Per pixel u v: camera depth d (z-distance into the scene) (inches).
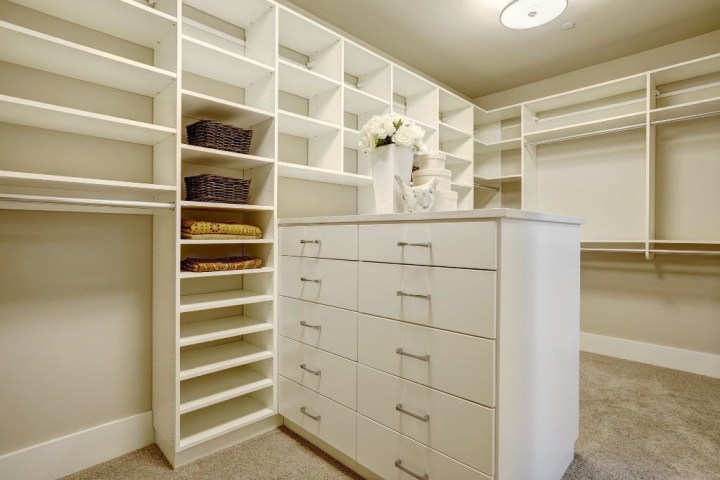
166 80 60.1
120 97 63.9
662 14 95.1
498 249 40.5
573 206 125.9
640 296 113.3
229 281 78.2
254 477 56.1
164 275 62.7
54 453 56.8
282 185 89.0
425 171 64.9
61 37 58.2
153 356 66.9
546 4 84.2
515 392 42.8
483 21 98.9
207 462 59.8
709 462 59.0
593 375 98.6
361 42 108.7
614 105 117.0
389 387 51.1
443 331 45.1
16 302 54.9
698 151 103.9
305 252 65.5
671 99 107.7
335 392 59.2
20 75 54.9
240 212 76.8
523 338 44.4
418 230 48.1
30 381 55.8
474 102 152.9
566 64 123.0
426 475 46.6
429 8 93.0
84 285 60.9
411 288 48.6
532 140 127.6
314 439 64.8
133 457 61.9
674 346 107.4
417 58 118.6
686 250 103.6
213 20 76.7
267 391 71.5
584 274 123.5
